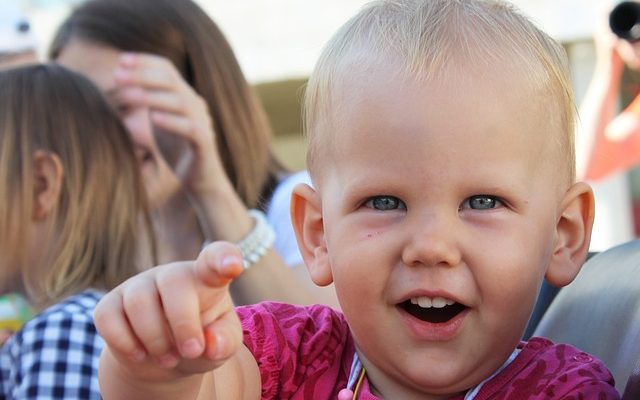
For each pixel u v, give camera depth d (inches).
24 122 89.3
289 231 107.4
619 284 61.7
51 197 87.7
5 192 87.0
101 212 89.4
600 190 260.2
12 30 134.0
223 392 53.7
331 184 55.6
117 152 93.4
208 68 112.1
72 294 84.1
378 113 52.9
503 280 51.8
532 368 55.5
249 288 97.0
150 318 41.5
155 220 107.2
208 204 100.7
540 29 58.2
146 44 111.3
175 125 101.0
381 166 52.6
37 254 87.0
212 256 40.7
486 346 52.9
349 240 53.8
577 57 258.2
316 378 59.4
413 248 51.3
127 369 44.3
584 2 256.8
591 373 54.0
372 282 52.9
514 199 52.4
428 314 53.8
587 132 155.3
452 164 51.6
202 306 41.7
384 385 56.9
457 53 53.6
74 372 75.5
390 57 54.1
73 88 93.9
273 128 293.3
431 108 52.0
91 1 115.6
